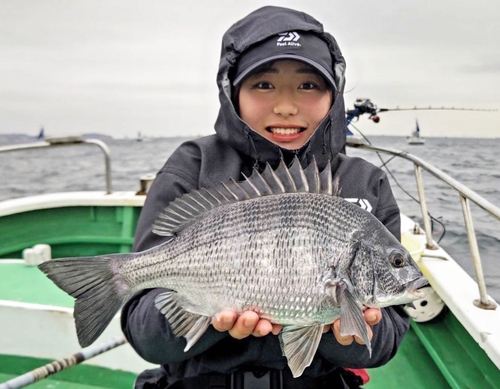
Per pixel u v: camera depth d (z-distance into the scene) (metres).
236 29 1.88
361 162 1.99
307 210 1.52
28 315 2.69
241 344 1.66
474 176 10.20
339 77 1.95
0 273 3.70
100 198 4.45
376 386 2.58
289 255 1.48
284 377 1.71
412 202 8.59
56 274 1.56
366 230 1.54
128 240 4.39
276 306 1.48
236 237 1.53
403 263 1.55
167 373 1.82
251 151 1.85
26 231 4.39
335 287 1.47
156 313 1.63
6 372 2.70
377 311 1.50
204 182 1.83
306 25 1.84
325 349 1.64
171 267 1.59
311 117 1.84
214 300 1.53
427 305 2.87
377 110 4.09
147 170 26.03
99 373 2.65
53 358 2.67
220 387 1.66
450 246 6.26
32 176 26.89
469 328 2.29
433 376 2.67
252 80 1.82
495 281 5.11
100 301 1.58
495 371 2.20
